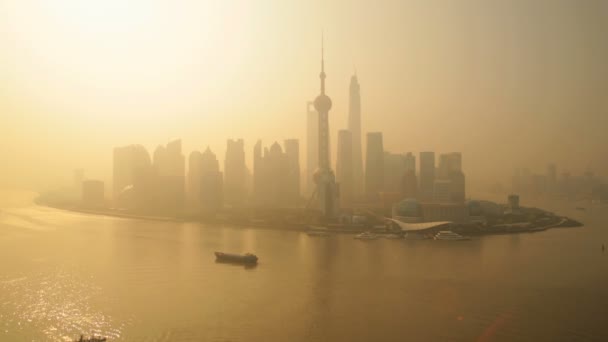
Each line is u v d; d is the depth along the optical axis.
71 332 123.50
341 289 159.25
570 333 120.38
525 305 141.38
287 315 134.38
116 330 124.44
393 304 143.50
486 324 127.06
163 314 135.62
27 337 120.56
